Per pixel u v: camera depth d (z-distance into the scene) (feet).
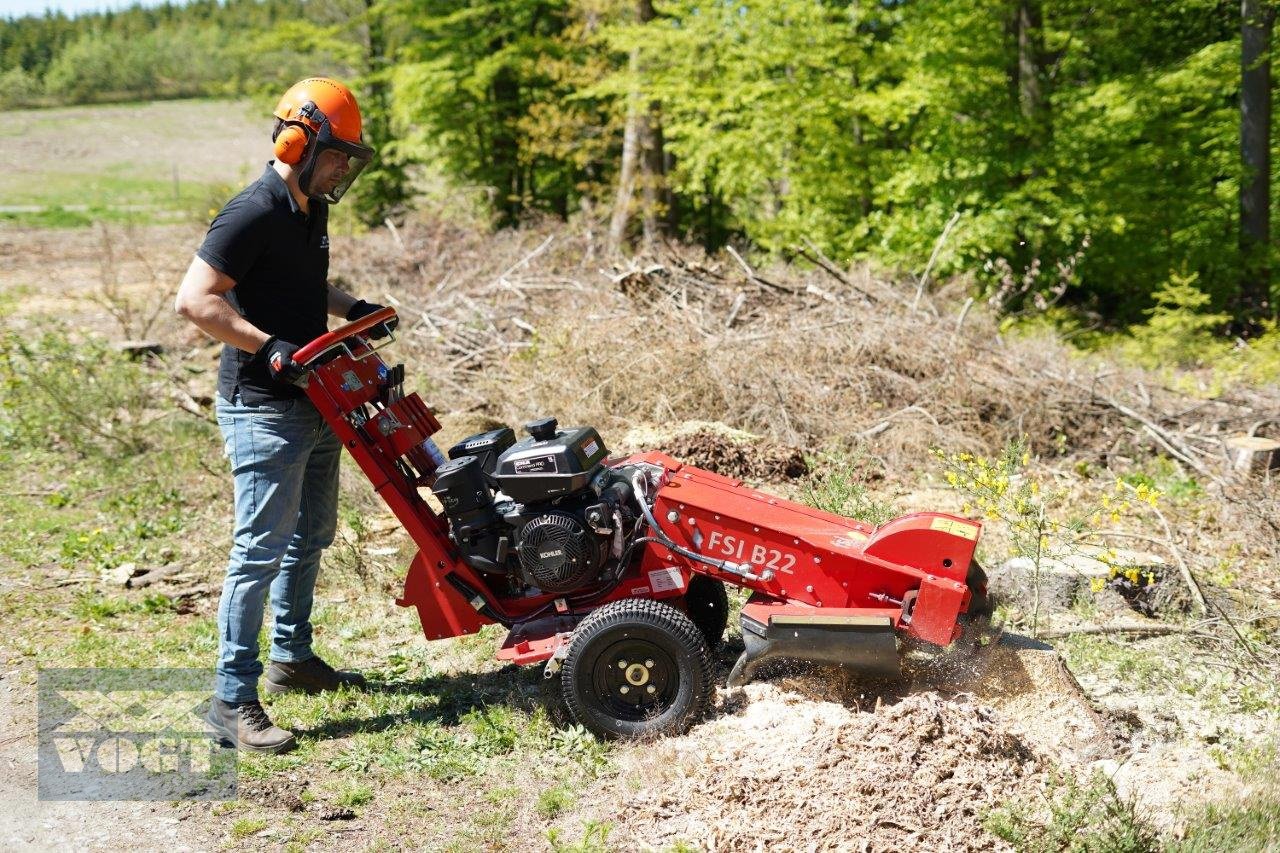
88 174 160.97
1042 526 17.21
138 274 68.23
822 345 29.30
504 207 74.28
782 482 24.26
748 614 13.58
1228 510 21.77
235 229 13.15
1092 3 46.42
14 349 31.81
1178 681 15.31
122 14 310.86
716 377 27.86
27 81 258.57
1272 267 49.75
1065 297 55.52
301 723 14.44
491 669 16.06
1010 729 13.14
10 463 27.45
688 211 73.67
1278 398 29.43
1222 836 11.10
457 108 73.36
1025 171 46.60
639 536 14.28
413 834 11.87
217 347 39.99
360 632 17.54
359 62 83.92
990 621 14.02
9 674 15.80
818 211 53.42
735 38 51.75
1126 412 27.30
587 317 32.22
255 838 11.78
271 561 13.64
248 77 96.02
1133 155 47.06
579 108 67.87
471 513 14.02
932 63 47.80
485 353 34.12
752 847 11.14
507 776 13.02
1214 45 49.08
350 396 13.80
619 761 13.10
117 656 16.44
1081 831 11.16
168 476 25.64
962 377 27.73
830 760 12.17
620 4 59.11
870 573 13.41
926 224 48.42
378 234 53.31
